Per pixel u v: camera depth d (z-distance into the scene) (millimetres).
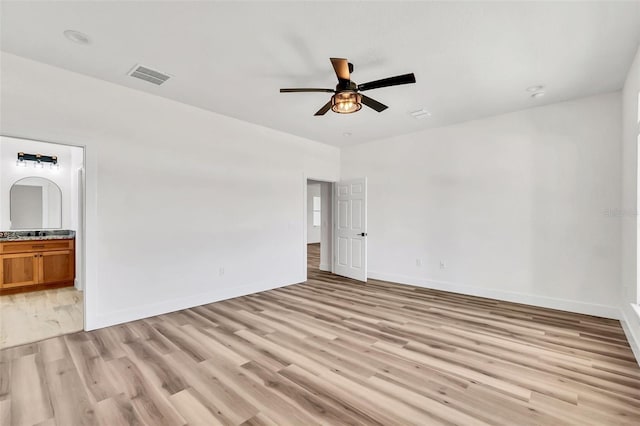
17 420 1838
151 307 3629
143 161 3555
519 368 2441
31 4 2053
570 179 3812
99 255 3250
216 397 2062
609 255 3570
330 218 6637
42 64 2887
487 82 3262
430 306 4066
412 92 3529
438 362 2541
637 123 2709
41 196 5430
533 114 4066
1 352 2699
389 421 1829
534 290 4082
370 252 5902
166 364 2498
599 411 1914
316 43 2525
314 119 4512
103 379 2275
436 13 2145
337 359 2596
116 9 2109
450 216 4840
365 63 2842
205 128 4117
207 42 2516
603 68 2945
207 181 4148
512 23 2254
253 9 2104
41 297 4406
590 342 2914
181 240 3891
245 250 4617
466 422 1817
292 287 5125
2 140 5102
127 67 2951
